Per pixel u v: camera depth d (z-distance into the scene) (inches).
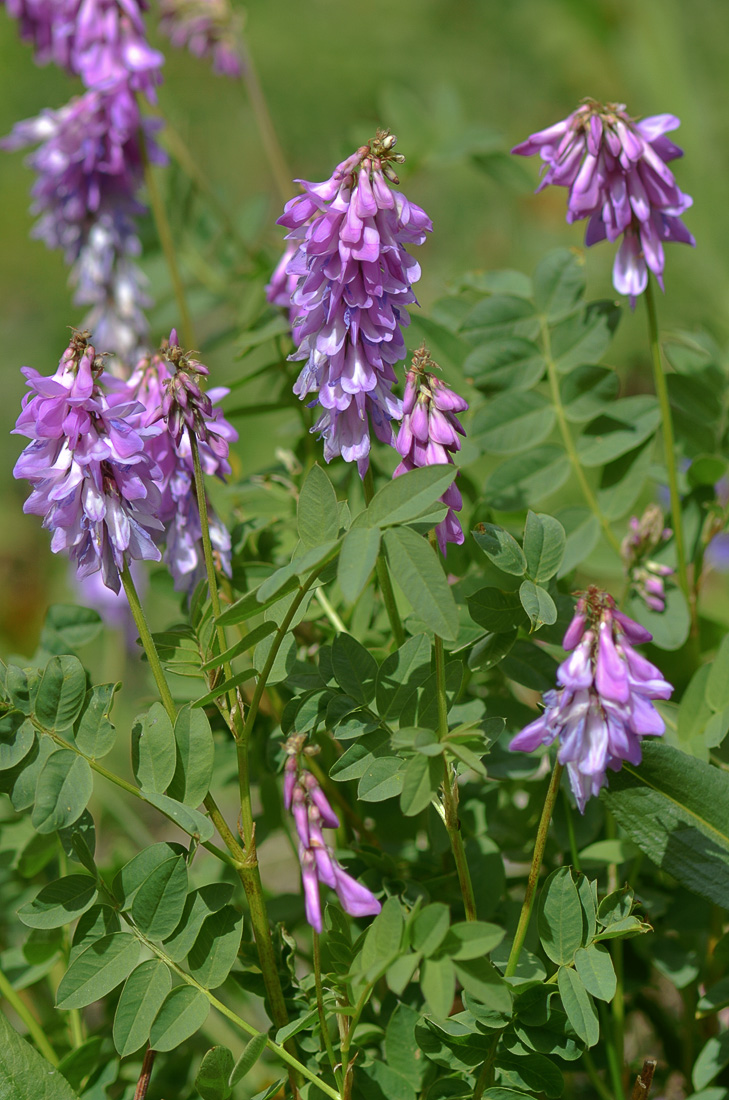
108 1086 34.6
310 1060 33.2
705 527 37.7
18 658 36.1
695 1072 33.8
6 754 32.2
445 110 52.3
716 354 38.9
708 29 88.8
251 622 36.0
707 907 35.6
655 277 35.0
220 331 47.0
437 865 35.3
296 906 36.2
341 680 32.8
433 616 30.9
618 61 98.0
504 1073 32.7
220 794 47.8
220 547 34.6
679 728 34.9
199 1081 31.8
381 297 31.6
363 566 30.7
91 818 32.8
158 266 53.1
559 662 34.6
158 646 33.3
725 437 37.8
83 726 32.4
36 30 49.3
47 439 31.7
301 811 31.0
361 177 31.2
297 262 31.8
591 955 32.0
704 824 33.2
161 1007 32.0
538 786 36.1
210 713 35.9
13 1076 32.6
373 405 32.2
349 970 31.9
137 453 31.6
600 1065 35.4
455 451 31.8
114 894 32.4
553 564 32.8
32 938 34.9
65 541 31.9
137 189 48.6
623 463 37.2
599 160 34.6
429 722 32.7
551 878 32.3
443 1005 30.6
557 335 37.1
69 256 51.5
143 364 33.9
